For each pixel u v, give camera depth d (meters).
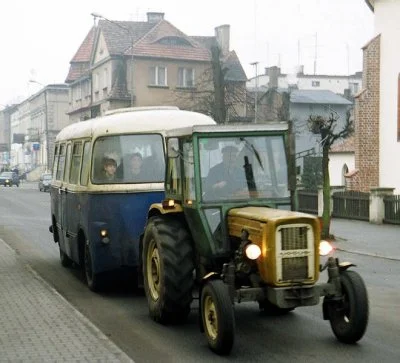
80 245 13.16
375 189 28.09
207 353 8.19
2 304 10.57
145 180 11.82
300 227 8.10
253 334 9.11
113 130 11.95
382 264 17.16
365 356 8.01
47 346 8.06
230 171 9.23
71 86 76.00
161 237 9.48
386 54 33.41
